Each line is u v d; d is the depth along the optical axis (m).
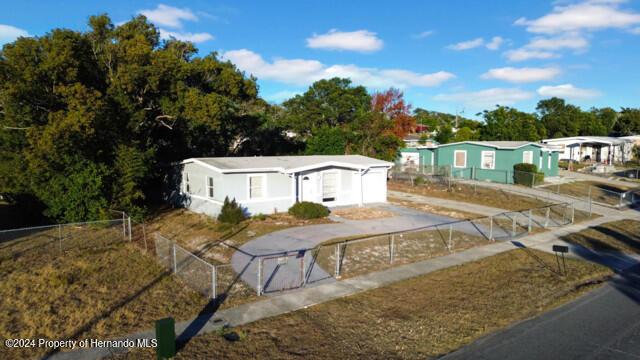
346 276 12.83
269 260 14.51
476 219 21.12
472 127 75.88
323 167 24.61
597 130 72.88
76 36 21.00
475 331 9.14
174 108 23.67
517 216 23.06
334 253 15.33
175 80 23.95
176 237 18.95
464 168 38.56
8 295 11.49
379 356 8.10
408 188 33.22
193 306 10.45
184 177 26.06
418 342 8.66
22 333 9.02
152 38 25.80
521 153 35.59
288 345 8.48
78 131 19.08
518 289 11.84
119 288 11.89
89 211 20.84
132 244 17.45
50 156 20.06
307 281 12.34
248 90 29.64
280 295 11.22
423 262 14.41
